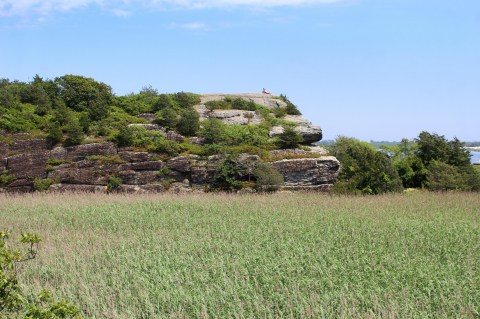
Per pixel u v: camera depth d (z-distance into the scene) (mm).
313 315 10930
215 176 41281
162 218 26609
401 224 23031
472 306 11250
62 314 7844
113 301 12117
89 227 24594
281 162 41781
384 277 13453
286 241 19328
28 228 24109
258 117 53062
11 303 8148
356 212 27531
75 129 42625
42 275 15008
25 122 44344
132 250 17969
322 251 16922
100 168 41312
